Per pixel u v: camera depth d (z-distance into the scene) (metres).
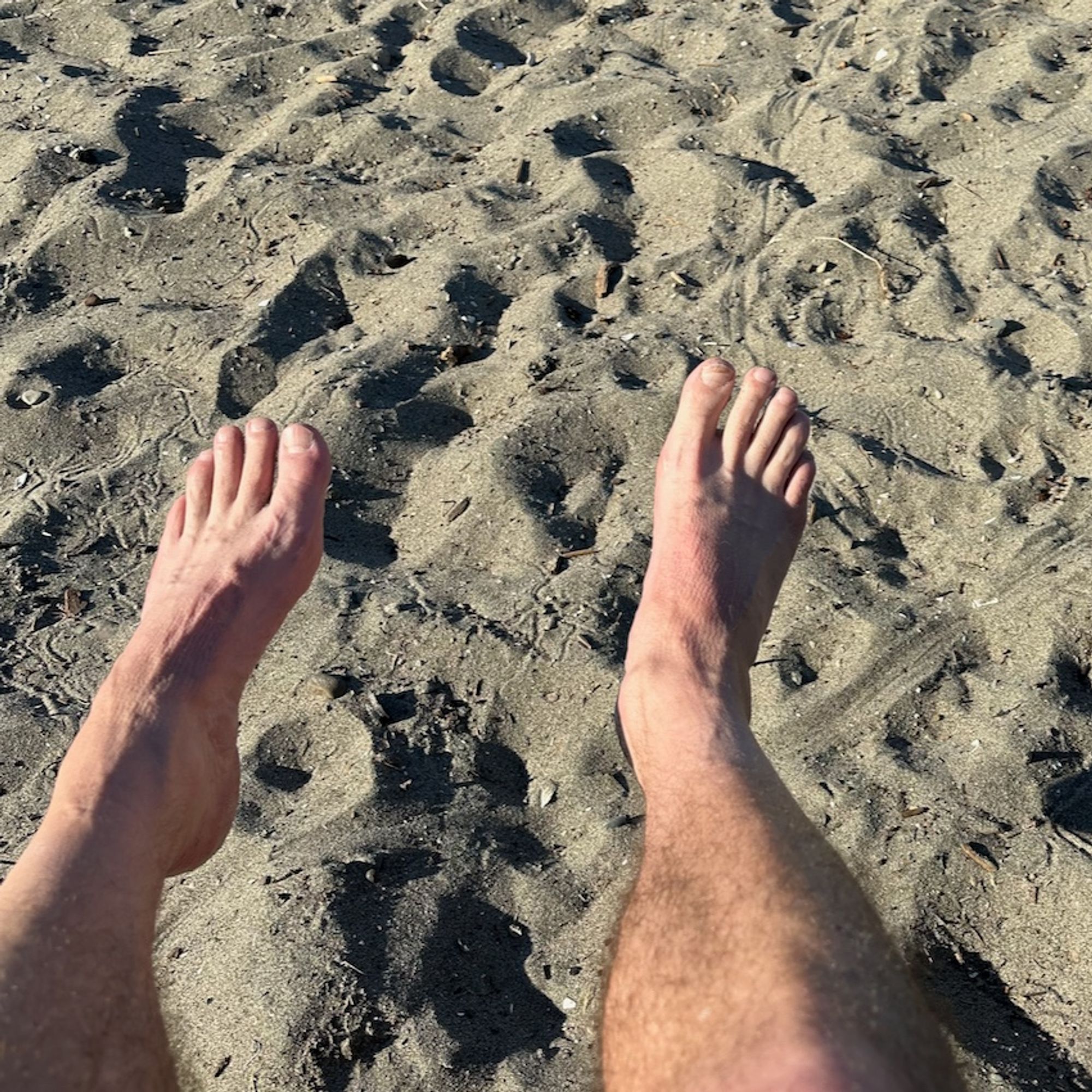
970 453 0.96
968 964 0.66
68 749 0.80
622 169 1.30
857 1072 0.41
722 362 0.88
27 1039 0.48
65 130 1.39
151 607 0.76
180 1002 0.66
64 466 1.02
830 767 0.76
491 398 1.04
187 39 1.57
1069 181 1.20
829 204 1.20
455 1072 0.62
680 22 1.52
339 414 1.02
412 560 0.92
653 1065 0.45
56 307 1.18
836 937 0.47
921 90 1.35
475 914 0.70
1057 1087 0.61
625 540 0.91
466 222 1.23
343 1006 0.64
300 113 1.39
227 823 0.69
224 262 1.21
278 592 0.78
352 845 0.72
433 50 1.49
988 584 0.86
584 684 0.81
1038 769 0.74
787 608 0.85
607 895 0.71
